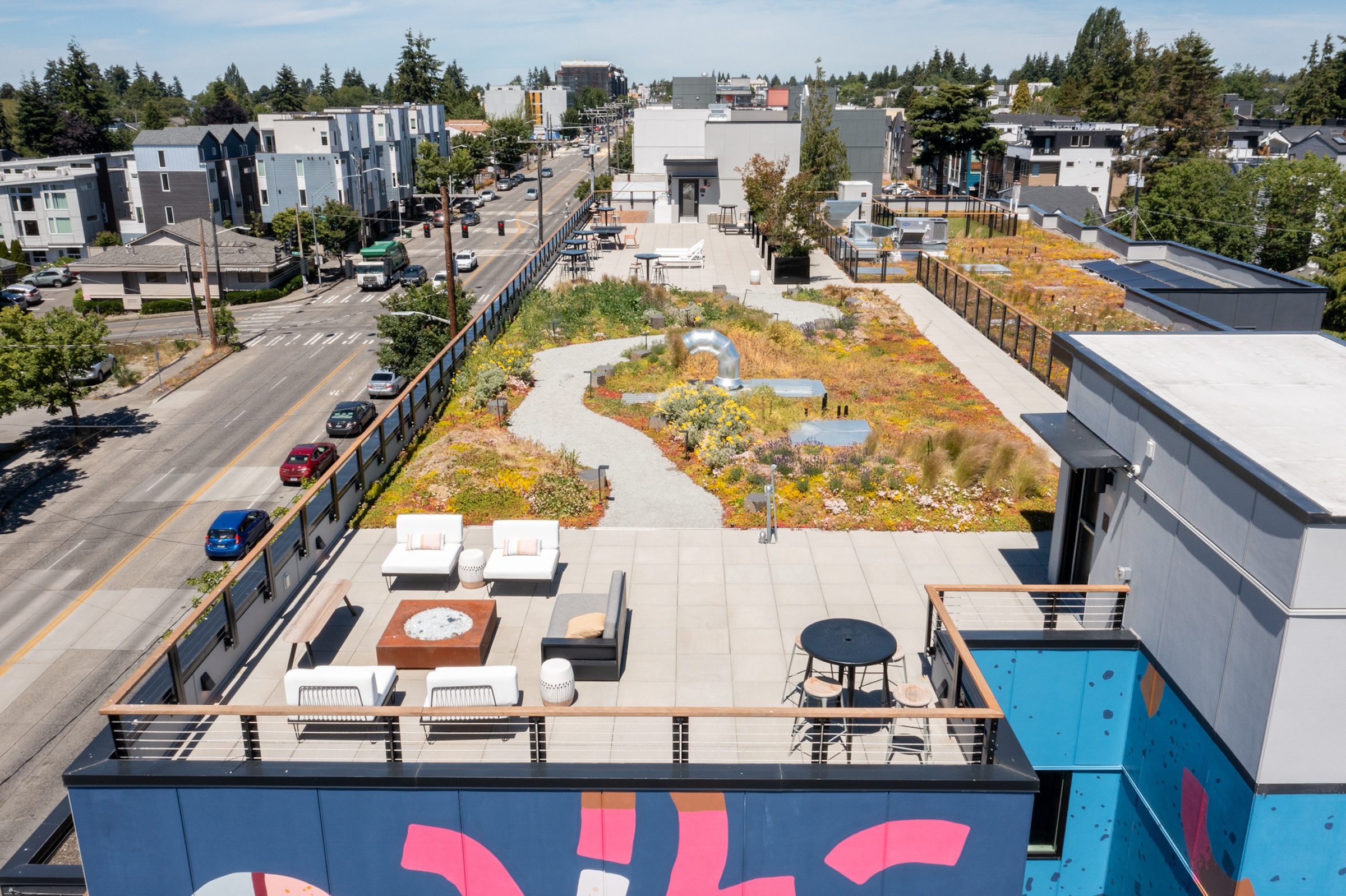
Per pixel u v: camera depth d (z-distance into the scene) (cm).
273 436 4259
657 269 4050
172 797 878
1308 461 880
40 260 9144
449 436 2034
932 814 872
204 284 5606
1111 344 1328
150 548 3123
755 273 3897
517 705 1010
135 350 5709
